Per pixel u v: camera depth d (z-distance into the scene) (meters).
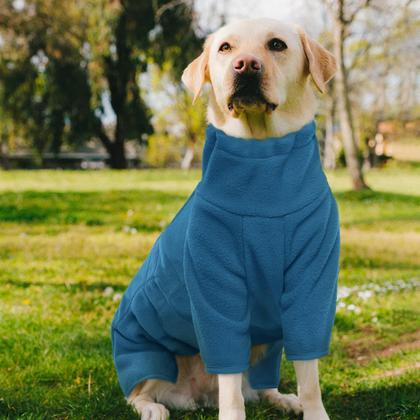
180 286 1.41
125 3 9.98
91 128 12.36
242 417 1.35
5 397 1.57
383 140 20.34
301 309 1.32
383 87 15.85
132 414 1.49
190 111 18.78
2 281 2.68
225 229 1.32
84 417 1.47
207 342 1.34
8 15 10.96
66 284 2.61
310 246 1.31
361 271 3.01
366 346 1.98
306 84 1.43
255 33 1.39
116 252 3.33
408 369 1.75
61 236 3.84
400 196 6.62
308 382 1.36
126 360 1.54
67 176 8.85
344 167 16.86
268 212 1.31
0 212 4.73
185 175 9.11
